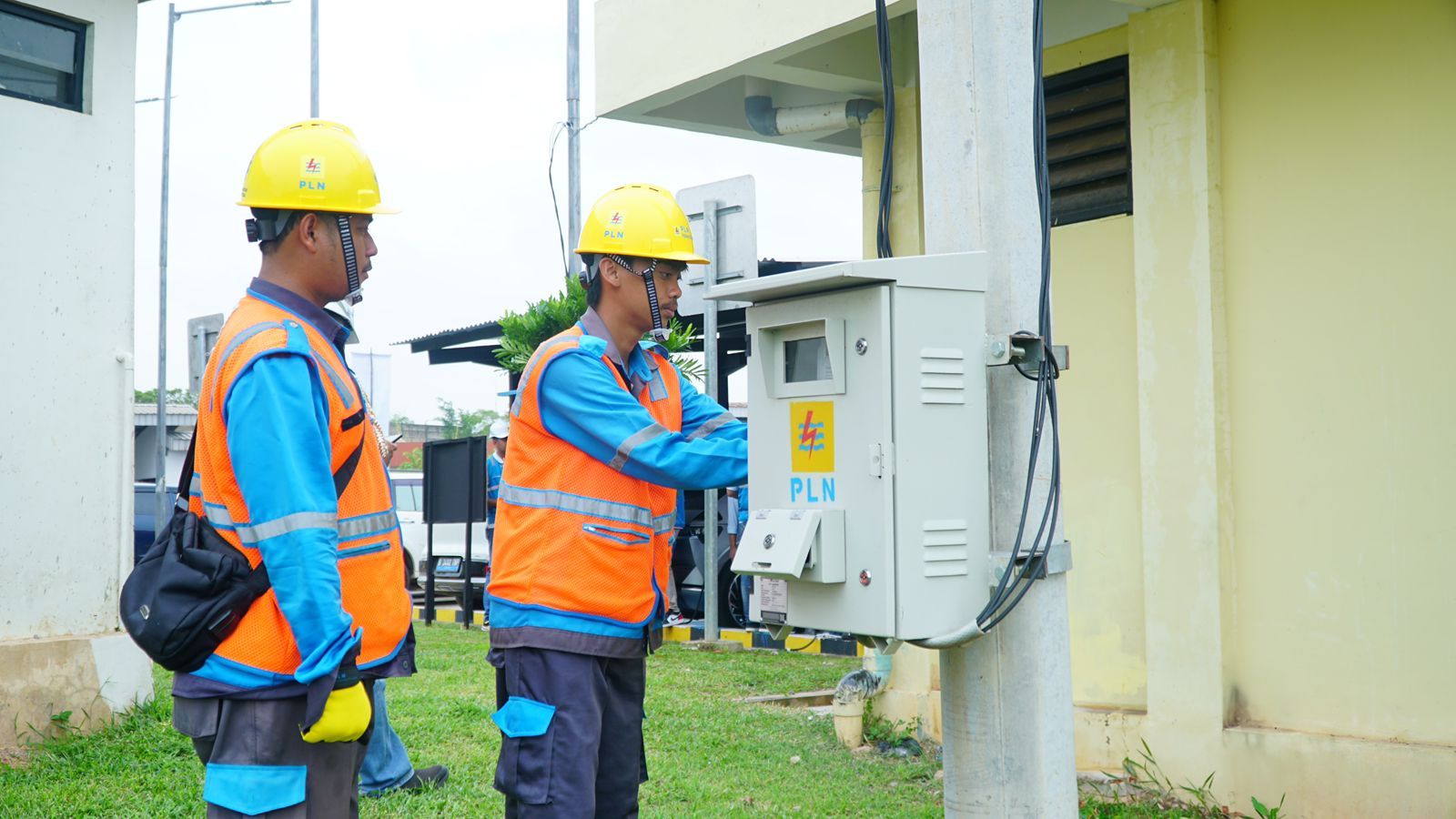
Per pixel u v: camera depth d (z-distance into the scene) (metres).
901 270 2.93
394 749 5.05
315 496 2.67
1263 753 4.77
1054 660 3.08
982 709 3.09
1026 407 3.09
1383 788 4.43
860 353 2.97
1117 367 5.50
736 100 7.49
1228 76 5.07
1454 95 4.39
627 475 3.45
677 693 7.58
